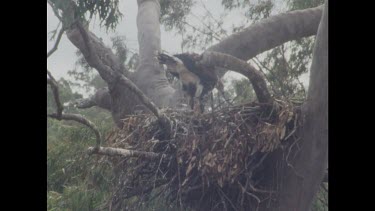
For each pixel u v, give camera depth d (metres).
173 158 10.01
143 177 10.44
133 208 10.84
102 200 11.18
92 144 12.95
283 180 10.76
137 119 10.46
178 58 11.28
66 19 8.88
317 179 10.94
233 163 9.49
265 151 9.86
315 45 10.25
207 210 10.72
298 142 10.50
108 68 9.57
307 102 10.28
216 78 11.10
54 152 13.03
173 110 10.61
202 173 9.61
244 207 10.79
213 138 9.66
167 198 10.80
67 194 11.52
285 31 14.08
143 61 14.84
